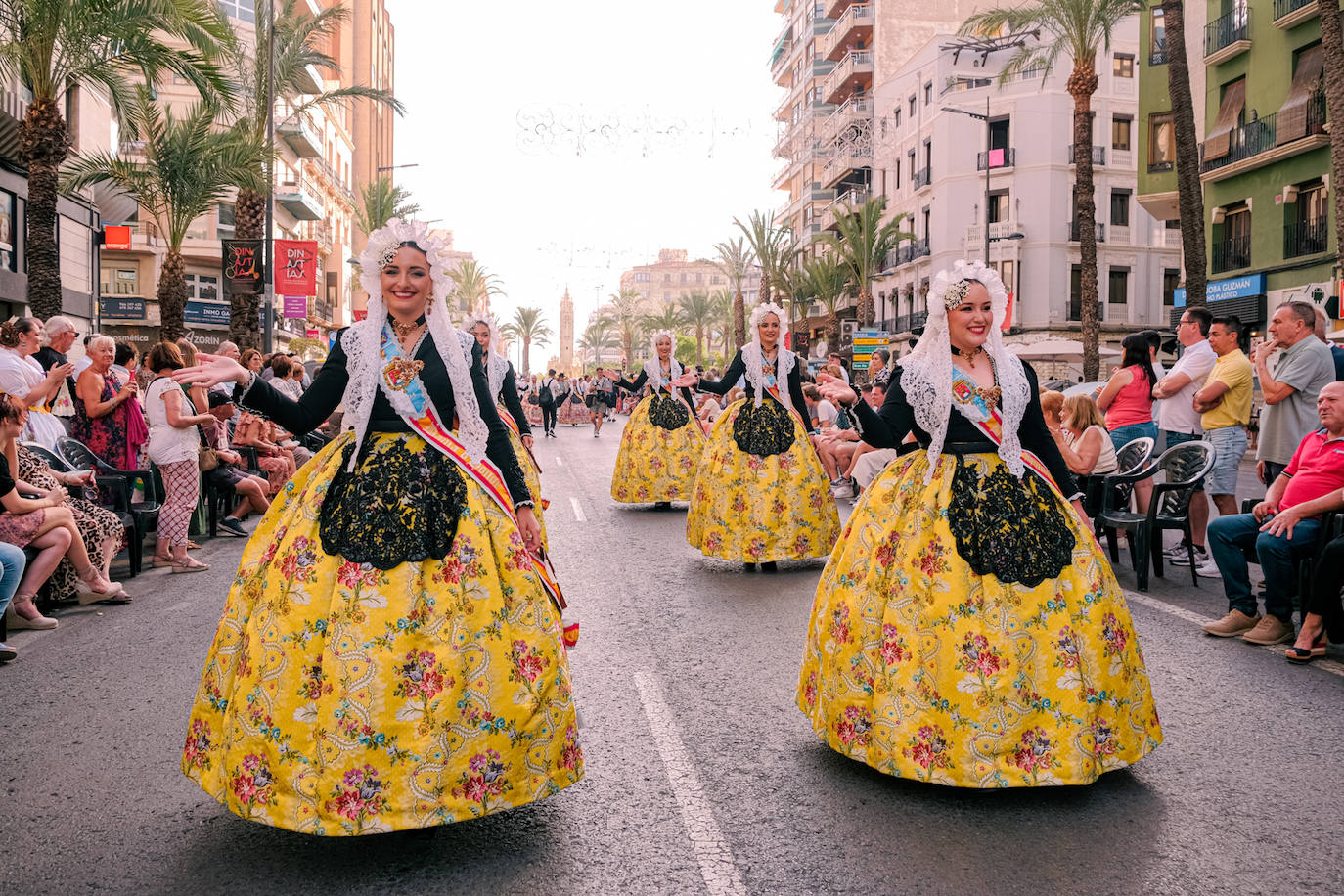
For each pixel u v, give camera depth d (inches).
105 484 331.9
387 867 129.3
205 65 709.3
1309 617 221.3
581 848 134.3
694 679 210.4
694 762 164.6
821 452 524.4
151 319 1536.7
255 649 127.3
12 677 215.2
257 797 124.0
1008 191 1825.8
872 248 1910.7
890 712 150.0
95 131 1026.1
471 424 138.9
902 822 141.5
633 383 508.1
